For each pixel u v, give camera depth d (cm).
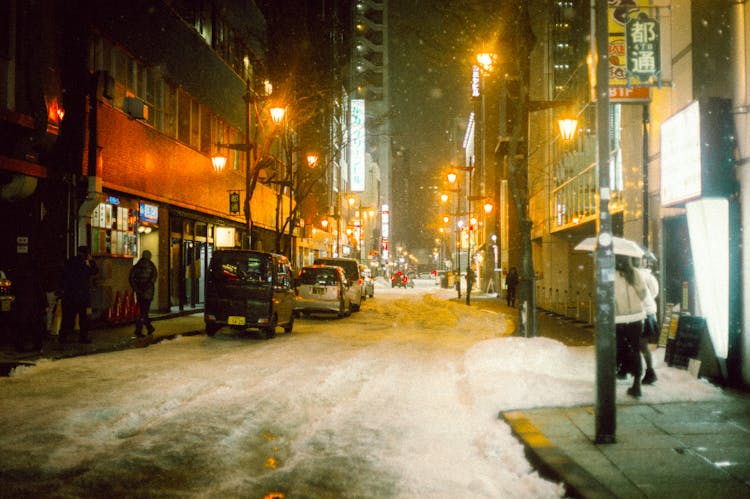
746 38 791
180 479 487
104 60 1684
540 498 451
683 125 894
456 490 468
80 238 1512
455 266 7562
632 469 488
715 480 462
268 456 557
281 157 3891
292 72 3120
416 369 1061
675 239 1091
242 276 1486
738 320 808
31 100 1316
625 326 753
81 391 807
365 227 9881
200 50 2416
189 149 2305
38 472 489
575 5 2481
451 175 3809
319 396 816
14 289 1178
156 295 2066
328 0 5712
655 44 988
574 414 675
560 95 2805
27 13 1315
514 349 991
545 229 3272
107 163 1642
